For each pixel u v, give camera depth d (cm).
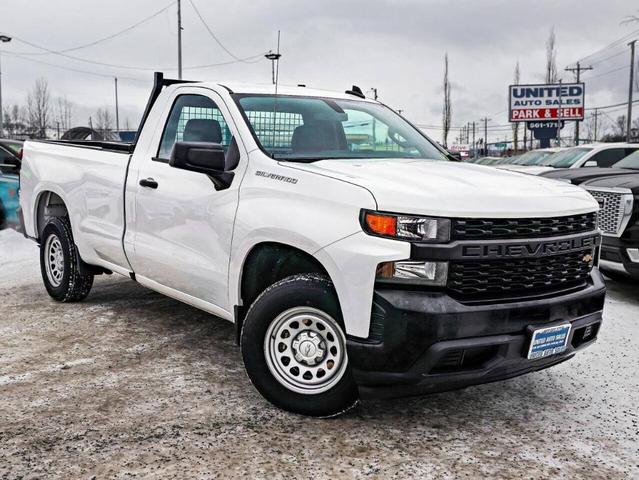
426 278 320
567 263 362
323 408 356
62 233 586
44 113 4956
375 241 324
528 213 341
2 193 996
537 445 340
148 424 352
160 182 457
